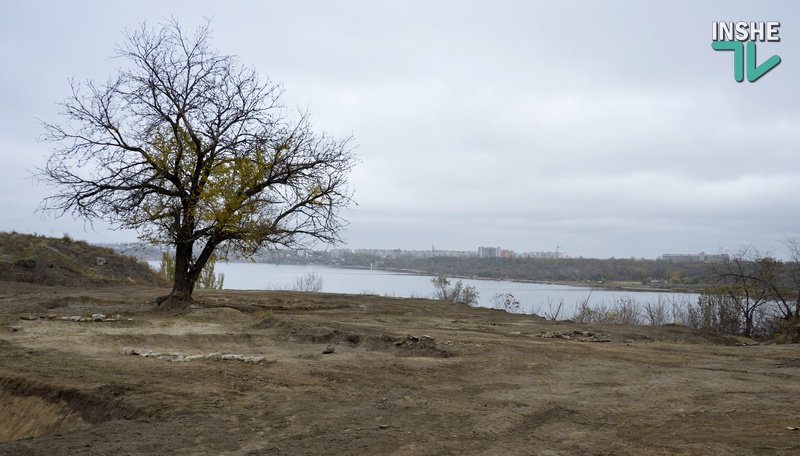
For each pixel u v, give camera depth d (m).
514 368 12.70
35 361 11.70
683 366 13.43
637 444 7.26
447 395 10.10
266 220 23.81
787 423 8.24
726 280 32.56
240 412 8.41
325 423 7.98
